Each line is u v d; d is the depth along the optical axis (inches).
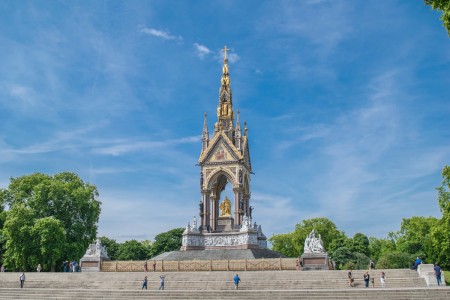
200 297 2073.1
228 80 4239.7
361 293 1924.2
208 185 3914.9
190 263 2955.2
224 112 4138.8
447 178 3651.6
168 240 6328.7
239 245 3651.6
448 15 1360.7
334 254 5310.0
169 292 2126.0
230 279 2571.4
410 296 1888.5
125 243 6550.2
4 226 3971.5
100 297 2193.7
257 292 2025.1
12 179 4461.1
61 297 2219.5
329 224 6456.7
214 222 3855.8
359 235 6171.3
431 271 2357.3
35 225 3789.4
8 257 3890.3
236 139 3986.2
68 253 4005.9
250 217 4067.4
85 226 4357.8
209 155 3959.2
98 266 3171.8
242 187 3870.6
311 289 2143.2
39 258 3838.6
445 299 1870.1
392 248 6584.6
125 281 2672.2
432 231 3676.2
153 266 3014.3
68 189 4311.0
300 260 2866.6
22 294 2309.3
